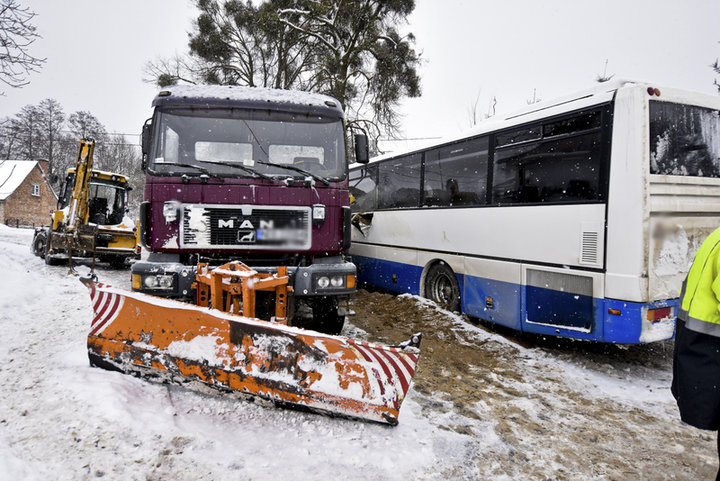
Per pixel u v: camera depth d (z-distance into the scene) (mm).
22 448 2652
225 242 4555
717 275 2223
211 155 4781
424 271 7516
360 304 8219
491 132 6059
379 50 19609
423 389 4223
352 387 3242
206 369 3453
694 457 3146
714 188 4855
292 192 4746
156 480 2479
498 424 3541
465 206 6520
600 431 3504
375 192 9312
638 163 4320
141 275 4270
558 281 5027
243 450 2867
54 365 3971
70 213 11492
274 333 3375
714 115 4945
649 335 4301
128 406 3182
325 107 5176
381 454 2910
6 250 13180
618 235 4422
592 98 4738
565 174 5016
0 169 44875
